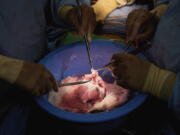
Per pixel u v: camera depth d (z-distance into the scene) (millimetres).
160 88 749
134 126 1023
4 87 864
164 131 880
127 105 725
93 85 916
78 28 991
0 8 837
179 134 875
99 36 1223
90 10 1037
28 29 948
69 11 1083
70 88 921
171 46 822
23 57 962
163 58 863
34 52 1019
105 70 1026
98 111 853
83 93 906
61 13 1135
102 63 1033
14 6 873
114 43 964
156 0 1157
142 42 1011
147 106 1050
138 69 770
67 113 704
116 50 962
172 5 863
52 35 1301
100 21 1303
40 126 1036
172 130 866
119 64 795
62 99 892
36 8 984
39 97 759
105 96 902
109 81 1011
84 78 943
